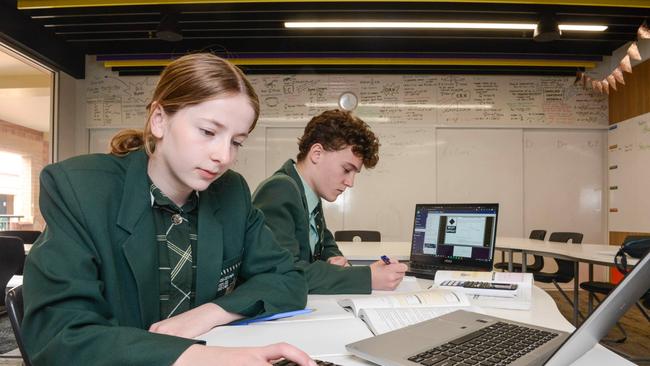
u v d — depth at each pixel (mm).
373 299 927
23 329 626
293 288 916
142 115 5078
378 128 5082
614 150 4973
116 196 749
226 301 812
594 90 5086
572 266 3355
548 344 643
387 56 4680
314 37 4297
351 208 5062
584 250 2629
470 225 1723
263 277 913
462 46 4641
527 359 583
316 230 1535
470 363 567
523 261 2973
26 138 7781
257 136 5086
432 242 1873
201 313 773
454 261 1734
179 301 821
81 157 770
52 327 604
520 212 5074
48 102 6277
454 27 3910
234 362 539
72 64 4859
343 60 4707
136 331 601
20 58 4277
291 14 3820
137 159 795
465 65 4855
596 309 512
